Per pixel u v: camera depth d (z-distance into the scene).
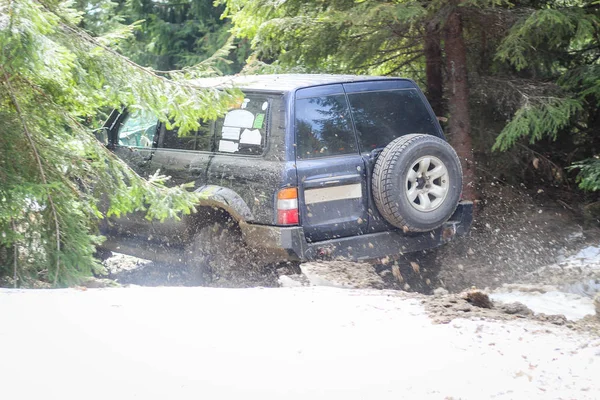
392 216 7.35
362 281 6.59
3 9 6.54
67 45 7.41
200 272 8.05
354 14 9.87
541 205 10.42
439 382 3.93
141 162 8.66
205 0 19.12
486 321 4.97
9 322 4.68
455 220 7.95
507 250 9.21
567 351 4.36
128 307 5.11
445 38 10.20
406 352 4.36
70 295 5.38
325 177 7.29
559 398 3.72
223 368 4.09
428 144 7.41
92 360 4.14
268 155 7.38
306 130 7.37
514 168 10.84
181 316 4.96
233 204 7.50
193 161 8.08
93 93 7.59
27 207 7.46
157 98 7.43
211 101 7.38
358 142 7.54
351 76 8.08
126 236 8.98
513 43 9.62
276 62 11.55
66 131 8.02
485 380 3.95
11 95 7.41
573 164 10.23
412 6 9.73
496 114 10.77
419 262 8.40
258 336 4.61
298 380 3.95
